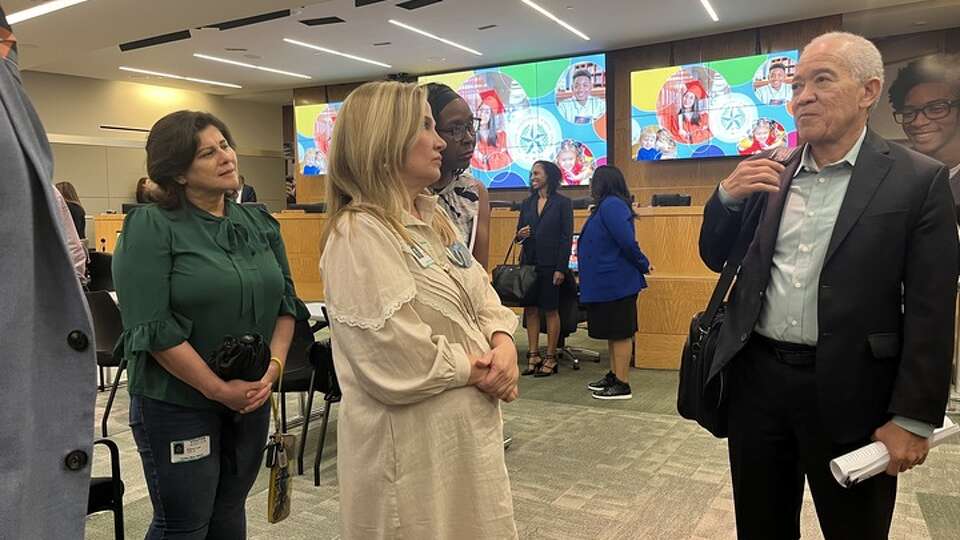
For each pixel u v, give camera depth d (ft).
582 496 9.03
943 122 29.53
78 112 37.91
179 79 38.65
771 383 4.95
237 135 45.73
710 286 15.67
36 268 2.40
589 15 26.16
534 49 31.55
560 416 12.68
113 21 23.20
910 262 4.37
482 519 4.16
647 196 31.99
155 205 5.54
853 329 4.47
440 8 24.98
